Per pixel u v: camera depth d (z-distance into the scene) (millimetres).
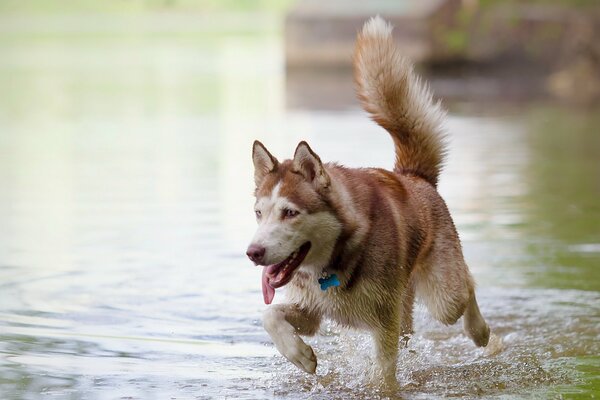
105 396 7484
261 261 7199
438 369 8453
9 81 37438
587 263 11758
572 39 34906
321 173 7410
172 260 11891
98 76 38750
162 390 7672
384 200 7996
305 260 7496
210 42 53406
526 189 16469
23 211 15109
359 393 7762
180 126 25297
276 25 65312
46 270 11414
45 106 30375
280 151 19453
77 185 17359
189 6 81688
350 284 7742
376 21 9172
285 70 37125
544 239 12977
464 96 31281
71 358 8422
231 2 81500
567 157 19781
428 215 8609
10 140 23594
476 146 21375
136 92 33375
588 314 9914
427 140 9094
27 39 57156
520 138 22547
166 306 10070
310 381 8023
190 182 17406
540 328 9531
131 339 9016
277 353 8750
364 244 7676
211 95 32000
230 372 8211
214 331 9328
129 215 14680
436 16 35625
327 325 9570
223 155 20422
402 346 8789
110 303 10133
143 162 19859
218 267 11570
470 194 16047
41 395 7461
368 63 9070
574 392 7762
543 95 31797
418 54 35531
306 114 26891
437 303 8719
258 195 7527
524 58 35531
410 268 8258
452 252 8773
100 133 24516
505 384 8000
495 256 12094
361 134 22500
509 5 36156
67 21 72812
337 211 7484
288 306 7906
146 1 81688
